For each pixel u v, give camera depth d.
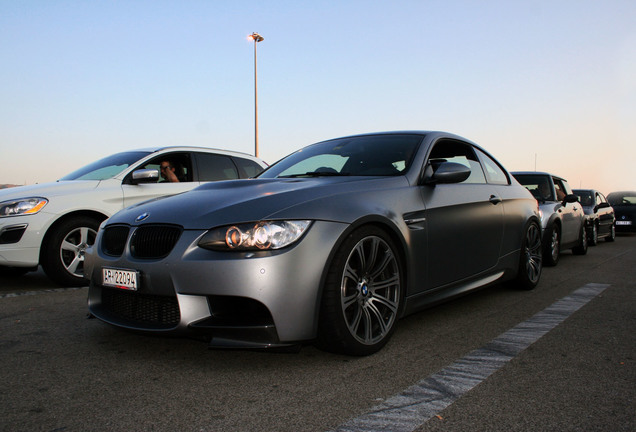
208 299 2.34
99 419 1.92
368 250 2.69
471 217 3.54
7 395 2.16
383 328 2.75
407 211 2.95
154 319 2.53
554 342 2.90
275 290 2.29
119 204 5.21
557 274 5.70
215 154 6.44
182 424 1.88
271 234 2.33
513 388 2.21
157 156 5.83
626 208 14.37
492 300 4.13
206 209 2.54
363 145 3.69
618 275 5.61
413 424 1.86
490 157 4.40
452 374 2.38
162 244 2.50
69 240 4.92
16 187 5.12
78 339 3.00
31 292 4.59
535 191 7.14
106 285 2.71
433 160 3.51
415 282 2.99
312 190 2.66
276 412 1.97
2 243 4.50
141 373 2.42
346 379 2.32
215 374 2.40
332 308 2.45
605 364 2.52
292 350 2.37
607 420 1.89
